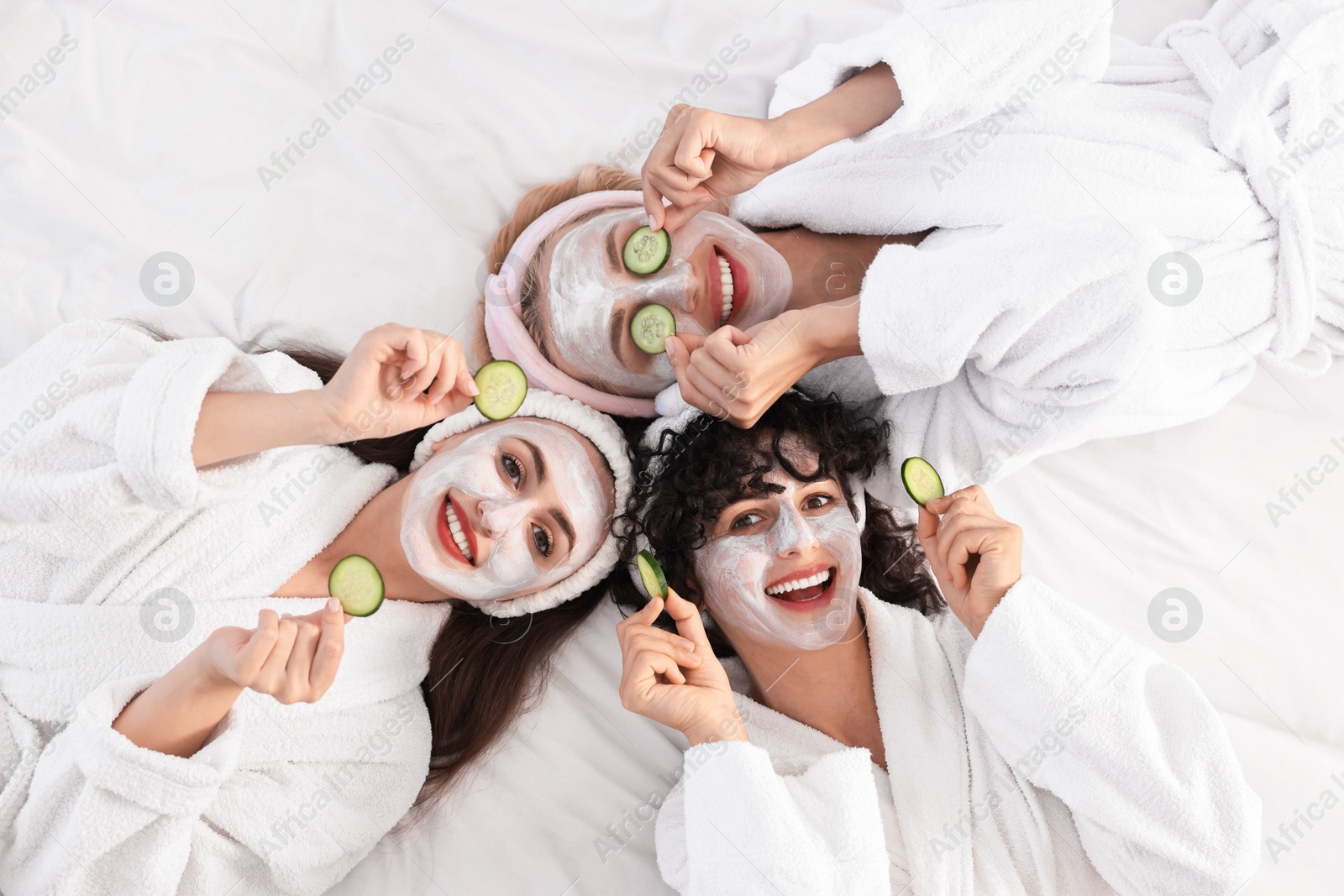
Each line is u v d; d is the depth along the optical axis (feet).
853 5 8.60
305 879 6.85
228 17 8.29
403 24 8.38
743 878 6.09
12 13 8.07
